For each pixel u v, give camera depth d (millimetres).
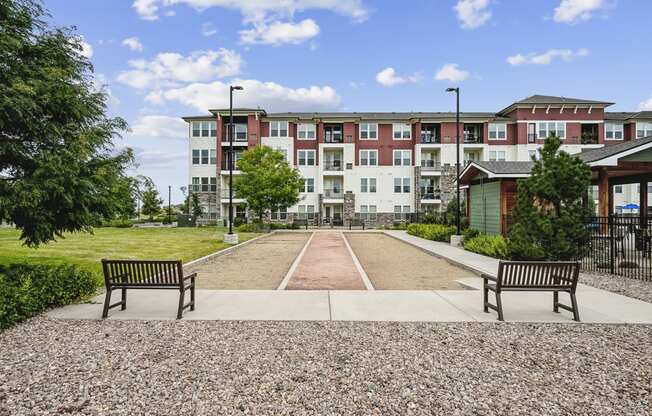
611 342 5270
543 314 6609
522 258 10922
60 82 7410
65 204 7219
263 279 10242
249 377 4141
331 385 3963
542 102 43281
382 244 21375
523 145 43469
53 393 3760
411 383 4020
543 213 10844
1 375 4145
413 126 45188
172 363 4496
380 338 5391
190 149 44625
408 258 15039
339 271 11625
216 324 6016
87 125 8086
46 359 4586
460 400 3668
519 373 4281
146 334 5516
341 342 5223
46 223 7273
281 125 44594
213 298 7742
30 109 6742
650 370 4371
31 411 3424
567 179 10391
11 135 7238
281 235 28938
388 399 3678
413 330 5746
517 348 5039
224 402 3611
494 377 4176
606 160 15438
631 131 44500
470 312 6730
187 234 27797
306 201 44844
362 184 45156
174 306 7078
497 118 44188
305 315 6512
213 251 16031
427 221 33406
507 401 3656
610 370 4367
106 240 21766
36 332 5559
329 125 46375
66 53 7812
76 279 7480
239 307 7047
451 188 43656
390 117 46469
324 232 32812
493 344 5184
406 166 45219
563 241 10297
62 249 16156
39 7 7434
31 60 7266
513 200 17609
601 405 3586
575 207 10508
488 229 19422
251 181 32469
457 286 9281
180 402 3605
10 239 19656
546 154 10867
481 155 44875
